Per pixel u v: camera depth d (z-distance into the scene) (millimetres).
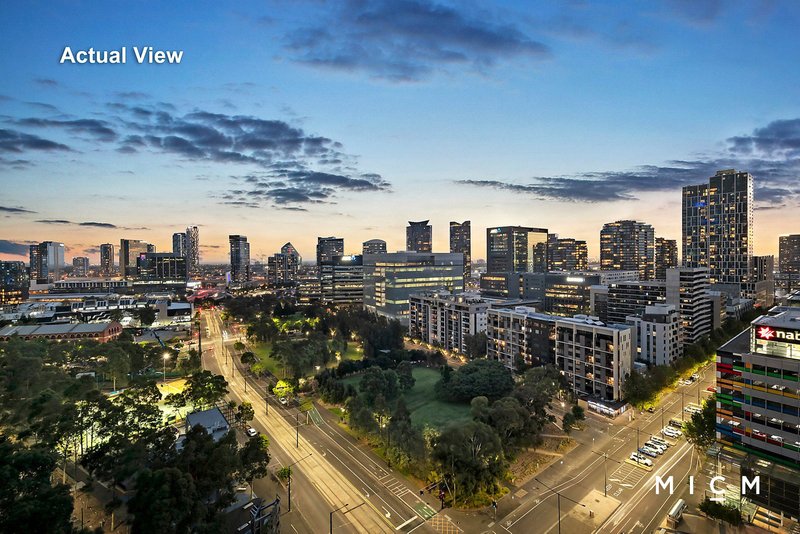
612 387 139625
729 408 88875
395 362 180000
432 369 183625
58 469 94000
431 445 93812
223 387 133125
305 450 107062
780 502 76062
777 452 81312
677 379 151125
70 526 62188
